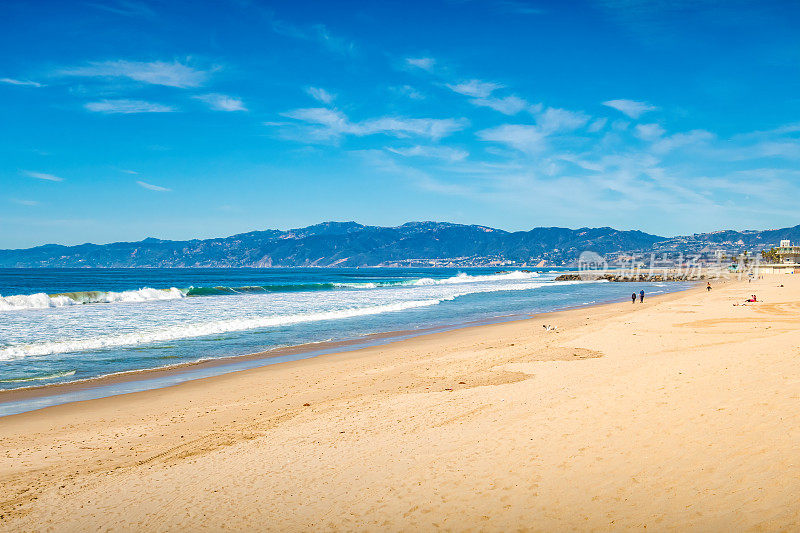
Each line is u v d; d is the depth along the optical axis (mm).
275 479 7449
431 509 6008
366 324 31047
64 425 11453
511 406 10234
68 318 30281
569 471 6574
